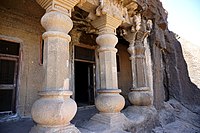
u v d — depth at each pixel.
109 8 4.36
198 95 14.04
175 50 13.79
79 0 3.63
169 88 12.93
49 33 3.00
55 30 3.07
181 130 6.99
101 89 4.28
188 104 13.14
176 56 13.81
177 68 13.45
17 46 5.75
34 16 6.14
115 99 4.09
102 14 4.27
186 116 10.07
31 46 6.05
